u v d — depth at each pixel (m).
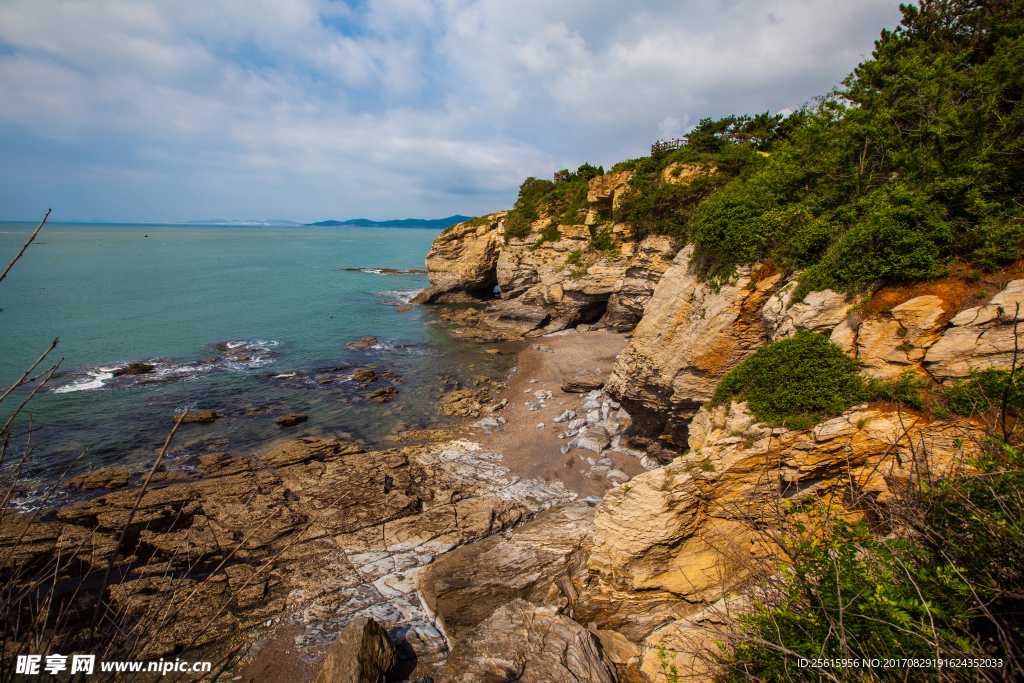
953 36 19.27
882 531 6.31
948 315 10.72
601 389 33.03
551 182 60.91
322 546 17.31
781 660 4.98
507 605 11.94
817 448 11.18
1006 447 5.27
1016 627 4.00
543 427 28.08
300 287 77.44
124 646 3.28
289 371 36.97
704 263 18.48
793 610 5.22
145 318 51.31
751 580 6.71
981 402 8.89
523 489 21.45
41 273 81.31
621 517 13.23
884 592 4.53
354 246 198.50
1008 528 4.39
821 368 12.13
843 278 12.94
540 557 15.45
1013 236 10.74
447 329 51.66
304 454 23.81
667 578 12.69
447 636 13.66
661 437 22.47
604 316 50.34
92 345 41.03
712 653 6.48
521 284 59.88
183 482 21.17
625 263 45.53
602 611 13.16
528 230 58.31
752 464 11.98
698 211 19.30
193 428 26.84
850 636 4.48
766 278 16.36
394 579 15.92
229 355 40.25
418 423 28.73
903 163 14.16
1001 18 17.98
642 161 44.66
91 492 20.03
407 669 12.70
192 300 62.50
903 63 15.85
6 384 32.16
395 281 88.19
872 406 10.95
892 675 4.17
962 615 4.14
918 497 5.43
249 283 79.44
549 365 39.16
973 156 12.77
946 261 11.54
